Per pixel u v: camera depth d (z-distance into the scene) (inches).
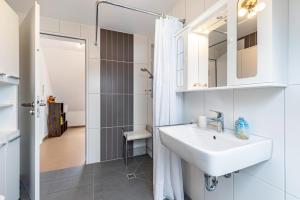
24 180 72.5
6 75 51.8
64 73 184.7
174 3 71.6
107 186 73.2
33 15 56.7
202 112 57.3
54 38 92.5
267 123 37.2
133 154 111.4
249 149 32.9
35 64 54.9
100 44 99.0
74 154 114.6
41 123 141.2
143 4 72.5
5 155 51.4
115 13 81.2
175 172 61.2
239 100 43.9
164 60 61.4
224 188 48.3
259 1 32.2
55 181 77.3
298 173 31.8
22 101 72.6
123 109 107.0
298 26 31.8
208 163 29.6
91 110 98.4
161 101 62.0
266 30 30.9
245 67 35.0
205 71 53.9
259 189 38.9
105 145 102.4
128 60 107.5
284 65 32.6
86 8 76.7
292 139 32.7
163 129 49.3
